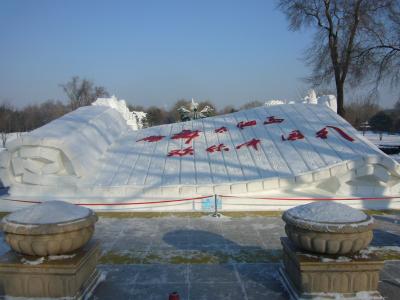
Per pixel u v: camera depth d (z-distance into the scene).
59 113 68.62
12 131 60.22
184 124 17.27
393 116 69.44
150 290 6.34
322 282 5.64
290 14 25.94
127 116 21.23
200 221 10.62
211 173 12.54
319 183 12.60
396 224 10.34
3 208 12.05
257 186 11.80
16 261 5.68
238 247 8.48
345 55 24.02
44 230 5.56
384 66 23.28
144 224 10.38
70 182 12.28
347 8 23.50
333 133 13.85
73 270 5.54
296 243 6.04
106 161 13.90
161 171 12.94
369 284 5.67
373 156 11.84
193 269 7.24
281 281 6.62
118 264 7.50
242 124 15.84
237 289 6.38
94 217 6.29
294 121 15.22
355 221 5.66
